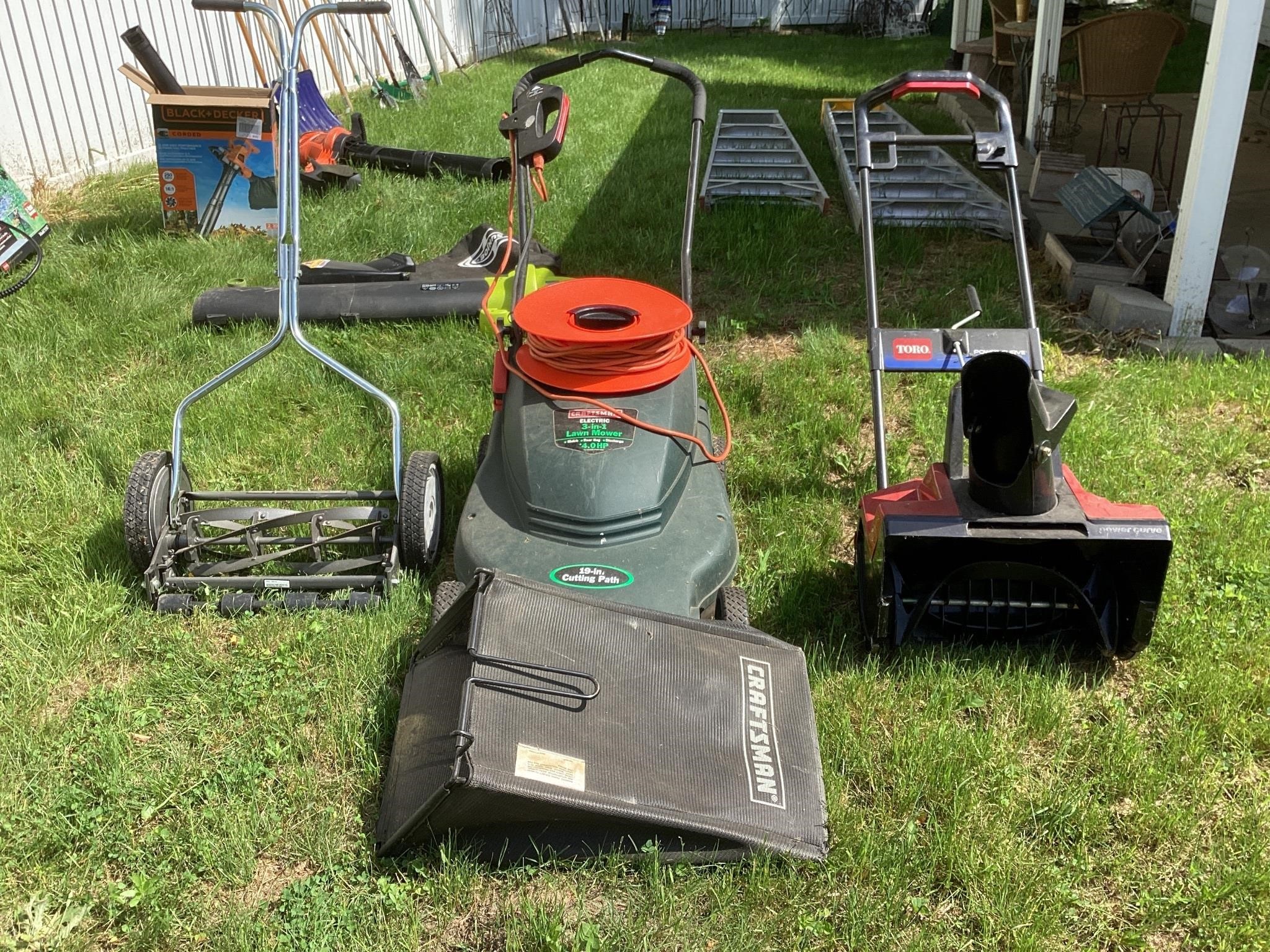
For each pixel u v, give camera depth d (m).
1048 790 2.98
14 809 2.93
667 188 8.58
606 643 2.94
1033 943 2.53
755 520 4.32
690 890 2.65
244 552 4.10
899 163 8.56
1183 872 2.76
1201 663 3.41
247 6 4.04
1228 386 5.29
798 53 18.44
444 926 2.63
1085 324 6.13
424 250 7.39
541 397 3.57
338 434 4.91
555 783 2.60
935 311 6.28
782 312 6.40
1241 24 5.26
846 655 3.56
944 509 3.29
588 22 23.16
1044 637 3.53
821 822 2.79
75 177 9.32
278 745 3.15
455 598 3.36
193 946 2.59
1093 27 8.54
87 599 3.76
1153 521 3.20
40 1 8.85
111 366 5.71
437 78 14.80
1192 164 5.60
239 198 7.88
